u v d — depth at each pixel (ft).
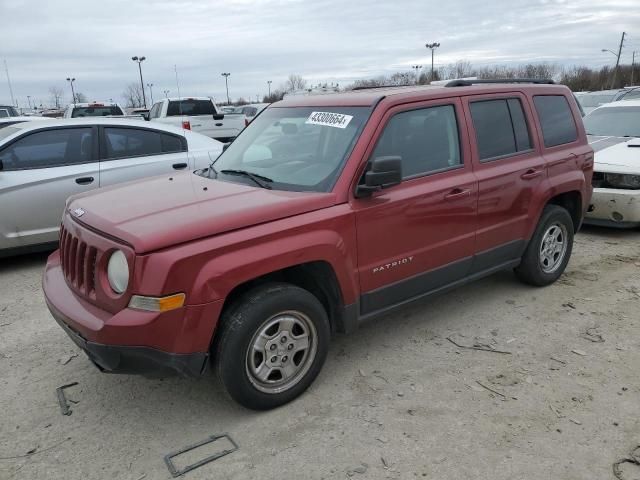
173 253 9.17
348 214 11.14
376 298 12.14
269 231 10.09
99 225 10.13
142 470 9.35
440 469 9.18
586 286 17.31
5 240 19.63
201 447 9.91
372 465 9.31
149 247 9.07
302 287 11.87
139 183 13.25
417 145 12.75
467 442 9.84
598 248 21.57
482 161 14.10
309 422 10.55
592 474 8.99
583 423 10.31
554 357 12.87
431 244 12.92
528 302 16.12
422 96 12.94
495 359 12.85
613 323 14.61
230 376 10.10
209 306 9.44
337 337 14.16
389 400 11.23
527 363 12.62
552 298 16.38
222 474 9.20
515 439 9.89
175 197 11.27
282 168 12.46
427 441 9.90
